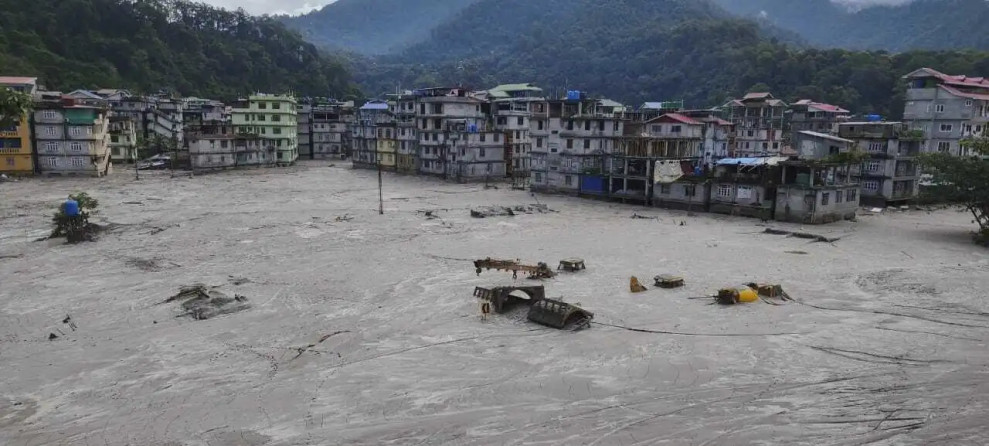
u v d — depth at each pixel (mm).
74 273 45438
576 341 31688
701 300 38594
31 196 84438
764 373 27328
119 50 175625
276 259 50500
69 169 108688
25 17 160125
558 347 30922
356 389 26281
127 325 34594
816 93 157000
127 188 96062
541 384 26516
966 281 42188
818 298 39062
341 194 93875
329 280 43844
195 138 122688
